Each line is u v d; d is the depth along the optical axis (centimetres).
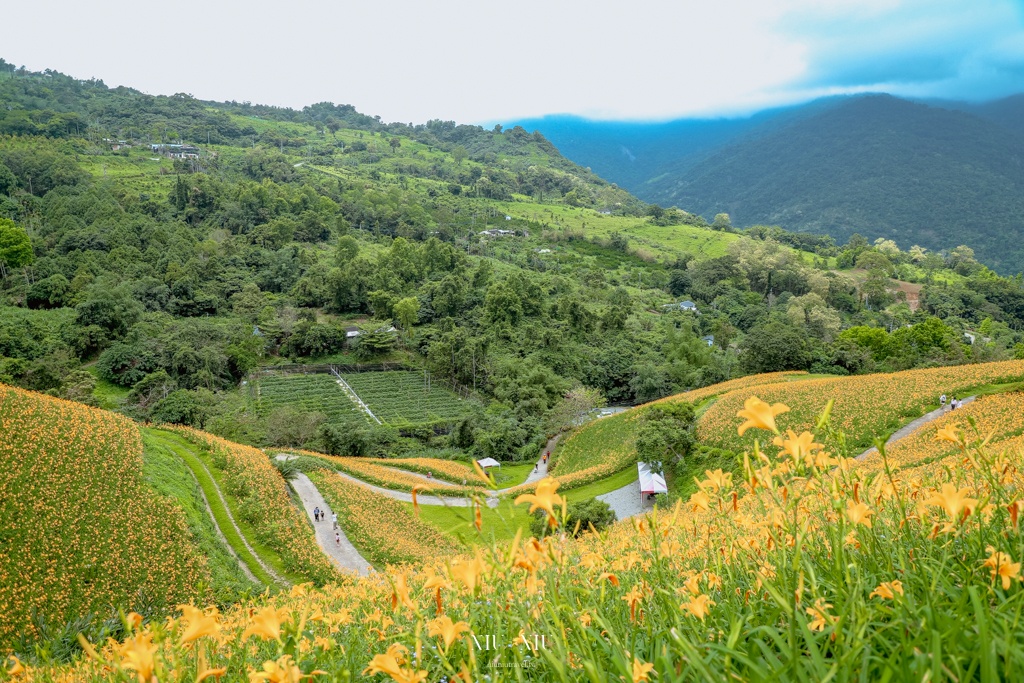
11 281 7962
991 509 201
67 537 2275
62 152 14838
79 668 489
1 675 496
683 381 7012
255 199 12269
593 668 130
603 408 6788
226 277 9294
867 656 117
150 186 13575
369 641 253
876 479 207
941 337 6719
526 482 4828
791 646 114
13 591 1866
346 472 4525
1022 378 3697
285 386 7262
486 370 7250
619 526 1178
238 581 2517
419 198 17062
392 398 7162
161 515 2752
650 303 10962
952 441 234
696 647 136
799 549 159
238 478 3566
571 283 11031
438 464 5062
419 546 3275
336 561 3002
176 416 5550
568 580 214
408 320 8500
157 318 7681
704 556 267
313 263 10281
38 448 2895
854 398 3888
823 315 9900
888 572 168
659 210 19362
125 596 2030
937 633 103
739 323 10544
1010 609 141
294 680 158
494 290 8294
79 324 7069
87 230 9769
